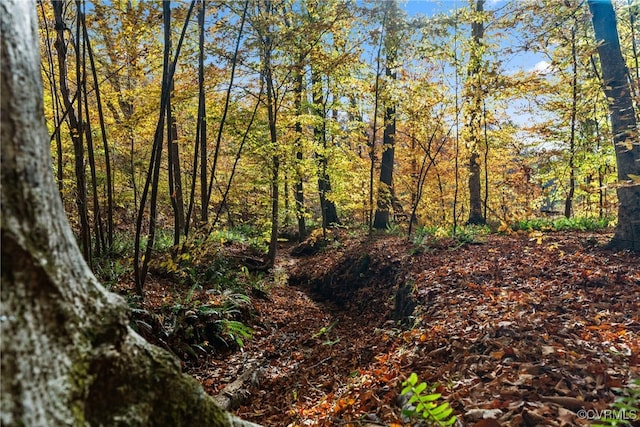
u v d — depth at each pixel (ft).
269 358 21.27
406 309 22.74
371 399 11.68
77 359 4.56
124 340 5.34
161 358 5.77
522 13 30.01
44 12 22.50
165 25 19.47
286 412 14.29
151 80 35.83
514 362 11.20
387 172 47.26
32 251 4.31
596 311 15.33
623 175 22.93
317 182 48.60
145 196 20.58
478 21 34.68
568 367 10.30
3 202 4.13
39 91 4.98
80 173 21.30
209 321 21.81
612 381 9.38
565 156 35.47
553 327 13.30
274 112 37.76
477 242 31.71
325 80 43.14
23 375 3.85
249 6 30.58
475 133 35.63
